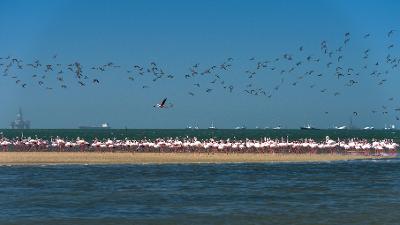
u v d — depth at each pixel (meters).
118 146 118.69
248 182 71.06
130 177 74.81
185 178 74.56
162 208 51.97
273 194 60.97
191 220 46.94
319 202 55.88
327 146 123.38
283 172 83.44
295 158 108.12
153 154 111.25
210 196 59.12
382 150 127.75
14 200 55.56
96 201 55.38
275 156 111.31
